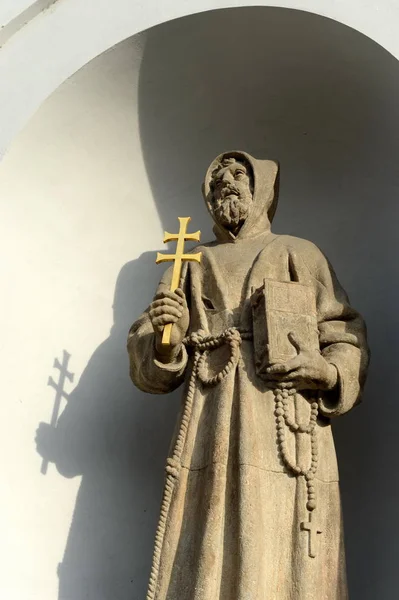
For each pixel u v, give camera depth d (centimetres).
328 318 564
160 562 511
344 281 672
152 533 639
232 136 699
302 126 688
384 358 637
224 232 602
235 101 688
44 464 632
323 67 657
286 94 680
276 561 501
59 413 649
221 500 503
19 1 679
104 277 688
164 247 701
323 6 631
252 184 610
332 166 689
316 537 509
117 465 650
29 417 639
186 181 702
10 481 617
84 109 675
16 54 676
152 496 648
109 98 677
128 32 659
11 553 601
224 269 579
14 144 660
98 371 670
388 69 623
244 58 668
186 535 511
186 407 538
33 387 646
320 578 505
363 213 675
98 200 692
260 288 546
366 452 630
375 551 604
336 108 673
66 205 684
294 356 527
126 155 695
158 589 505
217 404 525
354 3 628
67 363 662
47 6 682
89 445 650
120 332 682
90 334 675
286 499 513
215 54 668
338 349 550
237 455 509
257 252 586
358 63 640
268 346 525
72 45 669
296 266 574
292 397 529
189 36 659
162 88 682
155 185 700
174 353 546
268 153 699
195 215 702
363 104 658
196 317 564
